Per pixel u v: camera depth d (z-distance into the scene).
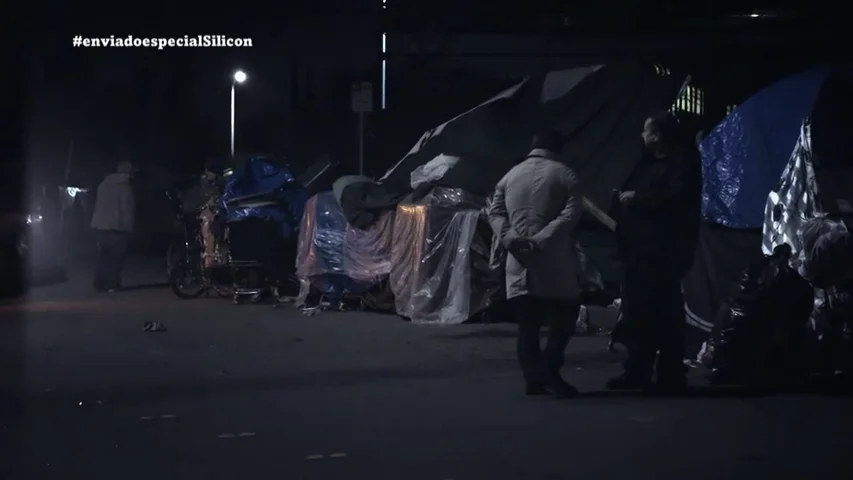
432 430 7.34
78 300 16.44
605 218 12.84
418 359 10.51
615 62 15.25
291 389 8.92
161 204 28.16
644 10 20.80
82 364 10.30
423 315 13.15
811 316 9.09
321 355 10.79
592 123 14.68
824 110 10.21
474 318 13.16
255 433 7.29
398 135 23.59
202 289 16.75
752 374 8.85
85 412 8.05
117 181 17.73
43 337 12.20
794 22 19.55
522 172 8.36
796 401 8.27
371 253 14.12
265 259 15.50
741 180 10.30
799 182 9.68
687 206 8.29
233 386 9.09
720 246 10.22
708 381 9.16
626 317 8.59
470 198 13.51
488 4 23.08
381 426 7.48
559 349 8.42
